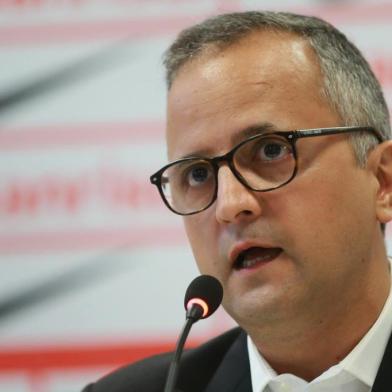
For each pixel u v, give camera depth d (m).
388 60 8.98
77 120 9.30
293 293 5.04
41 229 9.15
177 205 5.56
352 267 5.24
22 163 9.27
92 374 8.93
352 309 5.39
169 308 8.89
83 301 9.01
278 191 5.02
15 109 9.38
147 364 6.65
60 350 8.98
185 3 9.37
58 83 9.41
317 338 5.38
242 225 5.03
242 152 5.13
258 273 5.06
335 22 9.10
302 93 5.23
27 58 9.52
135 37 9.41
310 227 5.05
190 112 5.35
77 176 9.19
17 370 8.99
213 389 6.06
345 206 5.18
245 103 5.17
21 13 9.63
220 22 5.62
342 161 5.21
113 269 9.02
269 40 5.40
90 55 9.44
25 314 9.05
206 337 8.80
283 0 9.22
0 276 9.12
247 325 5.27
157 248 8.98
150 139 9.20
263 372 5.68
